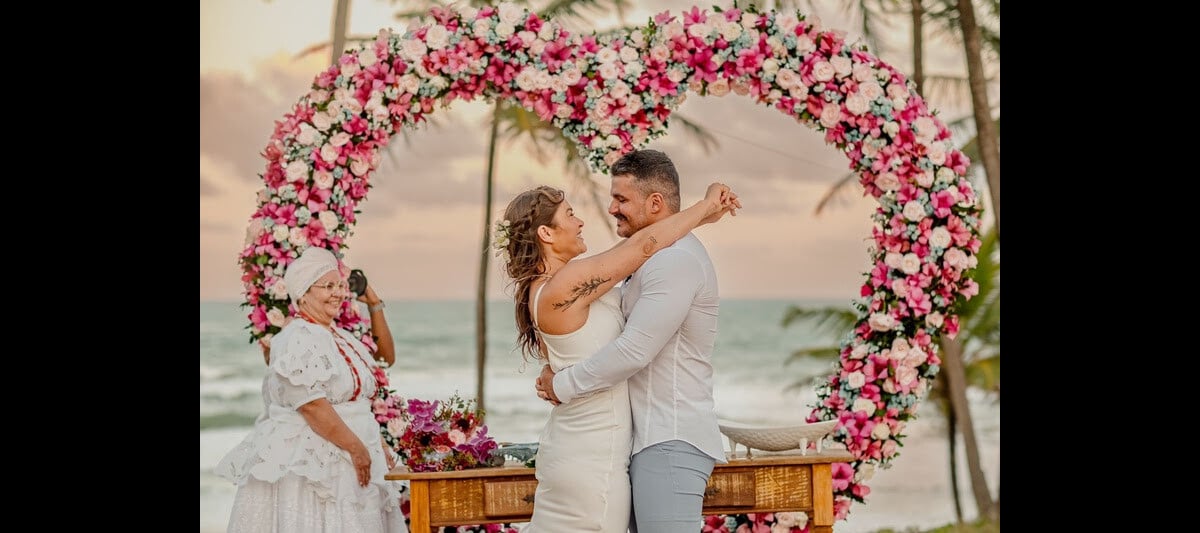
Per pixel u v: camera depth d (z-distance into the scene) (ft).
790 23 13.88
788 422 62.64
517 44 14.01
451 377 60.39
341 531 12.25
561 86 13.97
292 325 12.65
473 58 14.05
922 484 42.75
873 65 13.96
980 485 31.78
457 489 11.34
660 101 14.11
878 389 13.75
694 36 13.88
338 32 28.94
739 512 11.26
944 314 14.01
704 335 10.43
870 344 13.93
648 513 10.22
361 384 12.85
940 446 46.01
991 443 45.85
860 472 13.74
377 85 13.98
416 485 11.33
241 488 12.35
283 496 12.25
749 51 13.82
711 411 10.52
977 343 33.88
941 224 13.91
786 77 13.85
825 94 13.82
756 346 62.95
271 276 13.80
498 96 14.47
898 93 13.88
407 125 14.44
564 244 10.65
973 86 26.78
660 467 10.21
